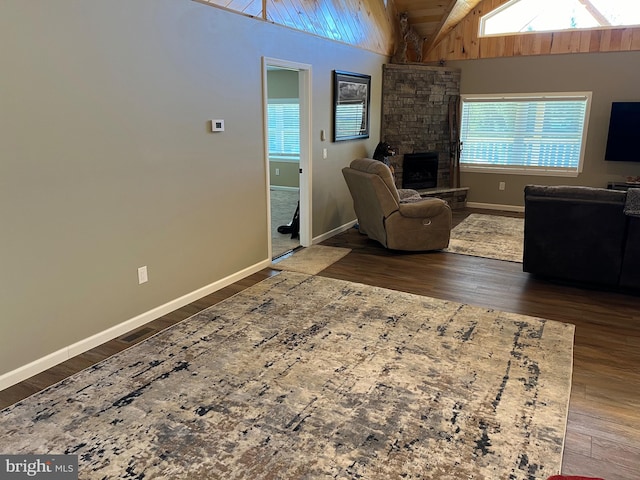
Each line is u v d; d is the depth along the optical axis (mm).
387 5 6441
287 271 4344
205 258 3695
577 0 6359
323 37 4992
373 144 6746
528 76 6797
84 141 2645
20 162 2344
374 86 6520
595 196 3627
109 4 2678
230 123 3771
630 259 3635
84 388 2400
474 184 7531
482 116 7285
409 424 2115
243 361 2664
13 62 2250
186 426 2096
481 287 3922
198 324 3170
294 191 9133
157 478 1790
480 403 2277
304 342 2896
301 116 4922
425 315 3316
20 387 2418
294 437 2023
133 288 3094
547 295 3746
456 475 1812
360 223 5539
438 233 4887
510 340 2945
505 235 5688
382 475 1809
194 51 3326
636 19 6098
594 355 2791
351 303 3533
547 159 6949
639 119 6105
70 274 2672
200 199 3566
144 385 2426
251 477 1795
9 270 2365
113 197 2869
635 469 1869
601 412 2234
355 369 2578
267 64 4156
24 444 1975
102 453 1923
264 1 3977
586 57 6387
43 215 2486
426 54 7426
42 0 2336
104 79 2707
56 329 2637
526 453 1937
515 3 6730
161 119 3129
